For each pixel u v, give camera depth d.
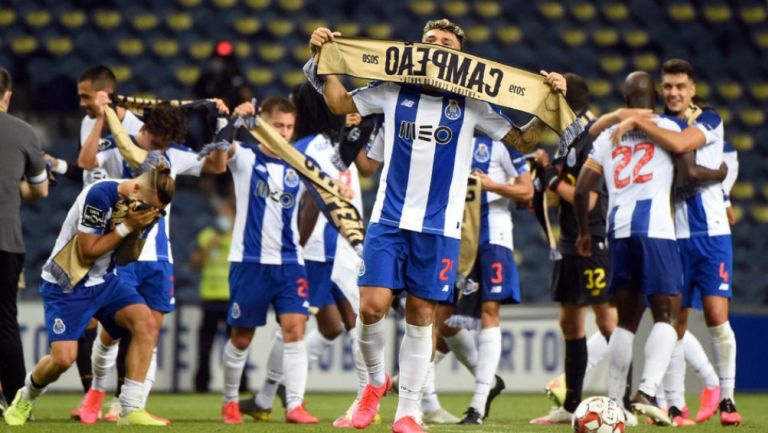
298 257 27.25
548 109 20.16
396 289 20.14
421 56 19.77
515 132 20.36
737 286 55.66
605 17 69.50
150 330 23.73
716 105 66.62
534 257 55.16
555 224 56.12
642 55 68.12
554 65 67.25
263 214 26.92
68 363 22.88
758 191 62.19
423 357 20.14
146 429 22.50
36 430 21.84
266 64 66.00
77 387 40.72
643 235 24.58
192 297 53.00
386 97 20.09
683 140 24.64
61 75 63.72
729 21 69.62
